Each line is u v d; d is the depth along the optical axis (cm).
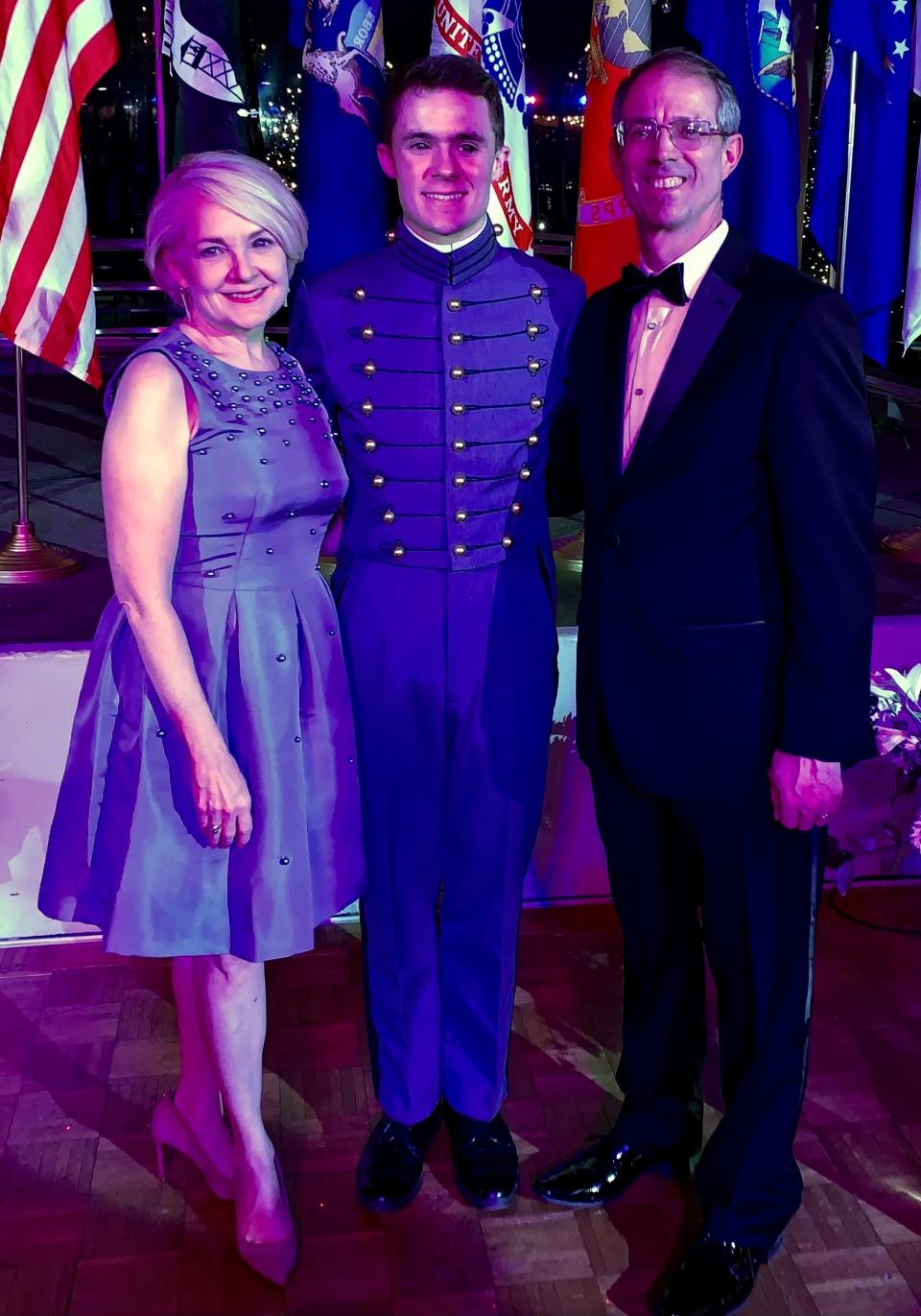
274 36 523
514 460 188
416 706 190
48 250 354
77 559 434
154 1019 250
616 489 180
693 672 178
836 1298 187
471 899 204
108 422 163
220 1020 185
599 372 184
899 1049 242
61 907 183
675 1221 202
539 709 196
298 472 171
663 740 182
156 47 368
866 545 170
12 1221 200
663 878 199
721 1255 187
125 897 173
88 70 350
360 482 189
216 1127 203
